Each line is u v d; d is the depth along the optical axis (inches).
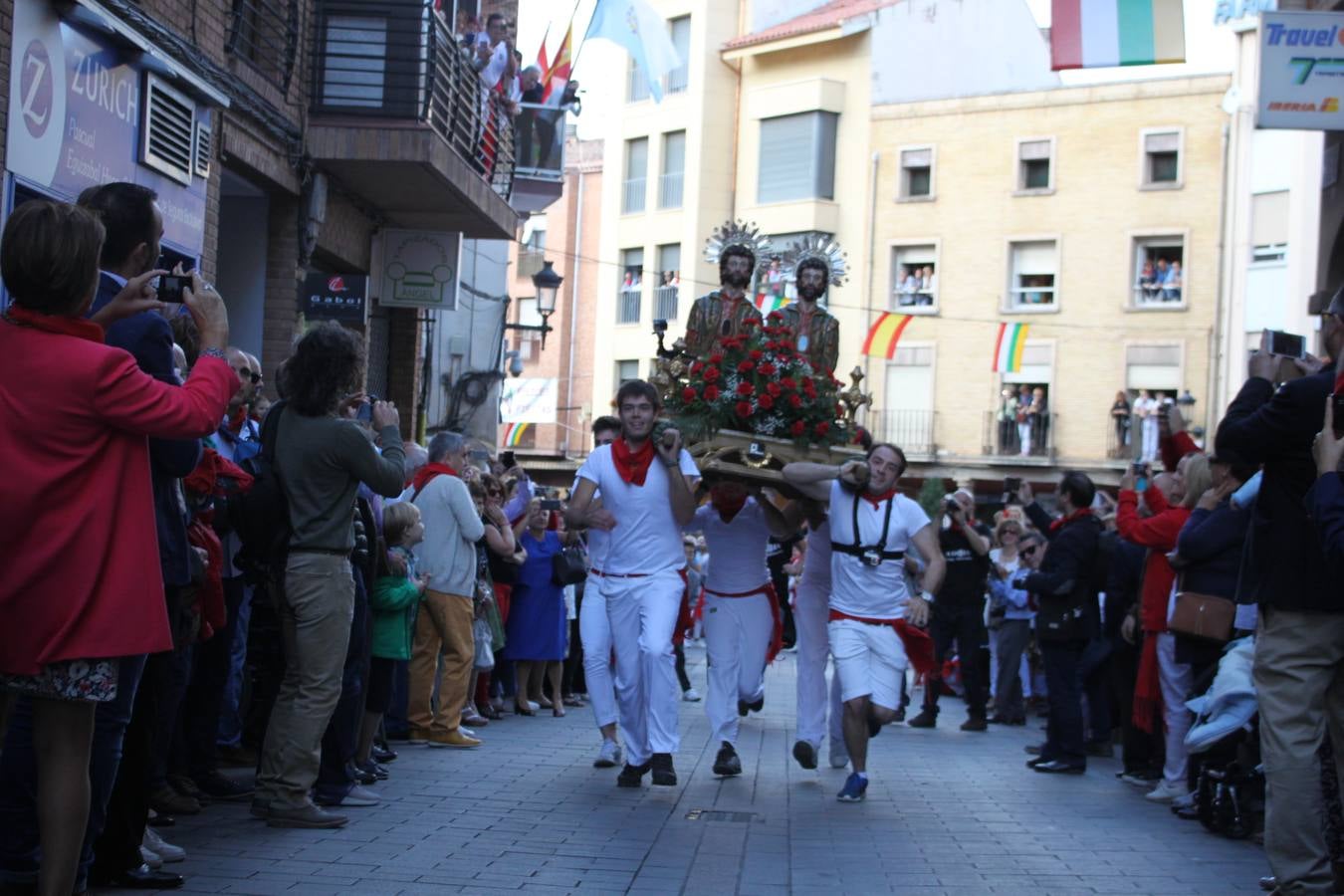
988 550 584.1
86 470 185.8
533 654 530.3
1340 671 245.0
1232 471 360.2
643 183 1996.8
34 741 190.7
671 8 1950.1
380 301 748.6
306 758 295.0
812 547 415.2
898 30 1828.2
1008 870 291.4
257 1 569.9
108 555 185.9
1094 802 388.2
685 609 386.3
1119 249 1686.8
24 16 382.9
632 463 377.1
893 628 377.1
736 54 1908.2
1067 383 1715.1
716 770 404.2
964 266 1776.6
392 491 296.4
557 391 2128.4
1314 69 429.4
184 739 310.5
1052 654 453.4
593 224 2118.6
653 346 1968.5
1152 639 401.7
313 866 260.7
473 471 491.5
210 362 198.4
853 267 1839.3
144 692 233.5
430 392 1005.2
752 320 404.8
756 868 283.9
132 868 236.5
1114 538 460.4
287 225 610.2
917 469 1791.3
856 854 303.4
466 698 460.1
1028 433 1722.4
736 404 385.4
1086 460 1696.6
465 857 276.7
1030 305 1742.1
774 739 509.4
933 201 1793.8
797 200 1860.2
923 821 347.9
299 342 291.4
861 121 1838.1
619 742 442.3
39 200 189.3
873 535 377.1
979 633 578.6
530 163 980.6
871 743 521.3
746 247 430.0
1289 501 241.9
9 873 208.1
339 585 292.7
